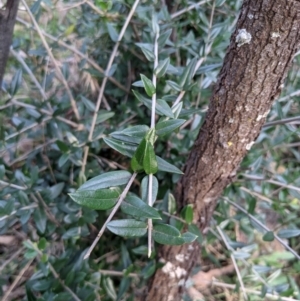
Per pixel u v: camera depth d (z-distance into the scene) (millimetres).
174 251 497
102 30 571
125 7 571
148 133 265
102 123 634
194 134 567
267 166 650
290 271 728
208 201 464
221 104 362
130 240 596
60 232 539
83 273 474
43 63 642
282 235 514
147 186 283
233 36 331
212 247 741
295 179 524
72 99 588
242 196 586
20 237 640
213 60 526
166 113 352
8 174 538
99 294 526
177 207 478
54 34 652
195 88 533
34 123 565
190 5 583
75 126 606
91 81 667
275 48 306
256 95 339
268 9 291
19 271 607
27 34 752
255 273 564
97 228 621
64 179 587
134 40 610
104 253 625
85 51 627
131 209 262
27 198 476
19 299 587
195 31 657
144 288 568
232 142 382
